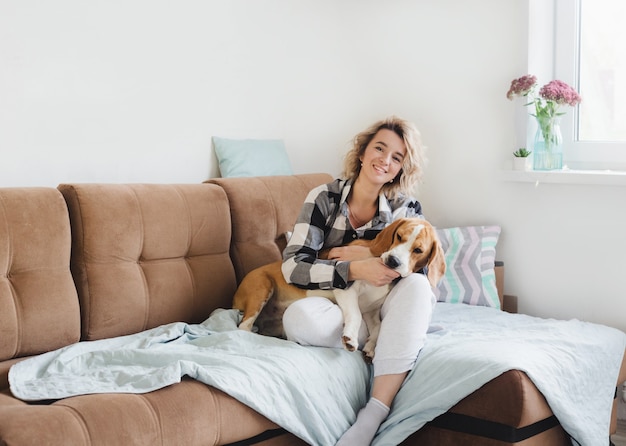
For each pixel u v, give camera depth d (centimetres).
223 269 277
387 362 229
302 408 210
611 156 321
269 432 207
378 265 237
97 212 240
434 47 346
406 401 228
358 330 238
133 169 295
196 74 317
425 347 239
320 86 365
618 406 304
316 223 258
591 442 229
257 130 345
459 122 343
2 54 253
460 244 326
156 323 253
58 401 180
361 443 219
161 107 305
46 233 226
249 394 200
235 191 288
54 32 267
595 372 247
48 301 223
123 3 288
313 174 324
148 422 179
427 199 354
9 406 174
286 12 352
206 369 201
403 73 356
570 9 328
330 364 226
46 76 265
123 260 246
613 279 307
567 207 316
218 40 326
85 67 277
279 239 298
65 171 272
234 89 333
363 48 364
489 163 336
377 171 256
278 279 263
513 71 327
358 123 366
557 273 320
